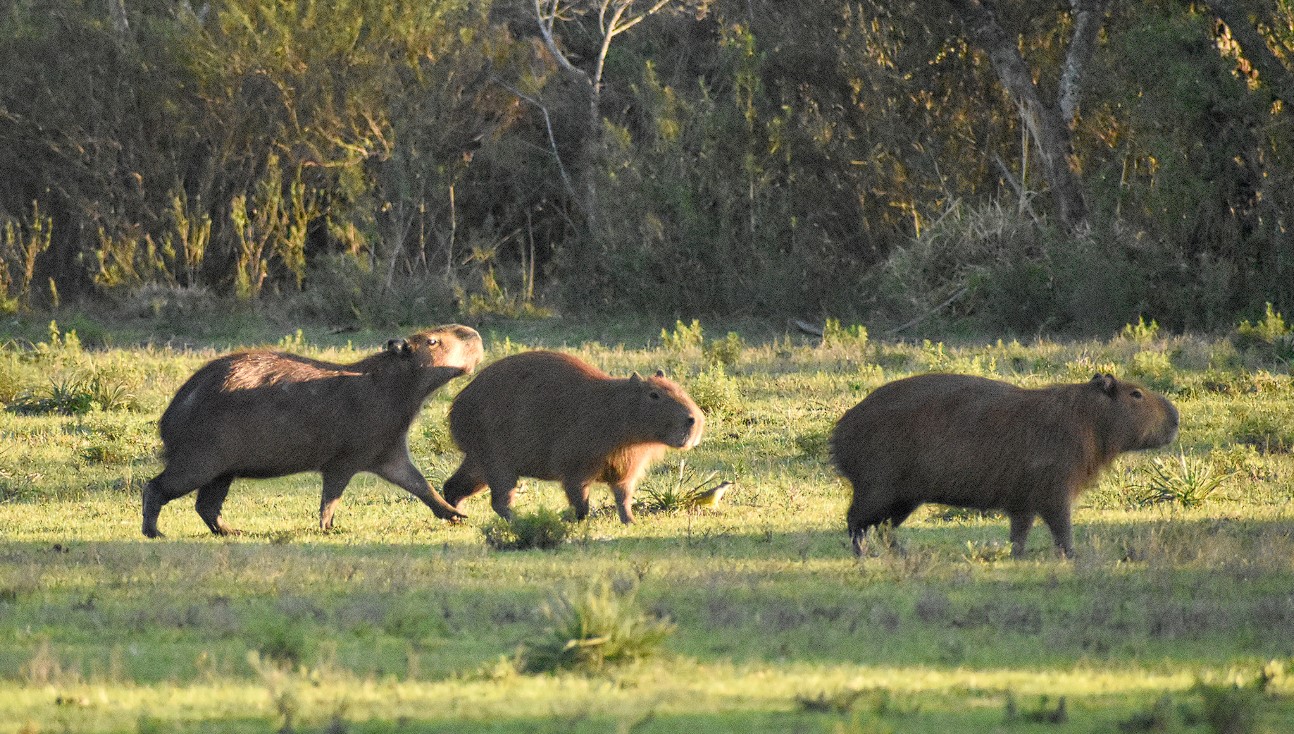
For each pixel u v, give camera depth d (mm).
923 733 17547
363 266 121812
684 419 38781
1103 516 41156
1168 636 24281
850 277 120312
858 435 33906
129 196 132375
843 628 24766
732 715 18391
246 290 127188
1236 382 65750
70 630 24859
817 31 126812
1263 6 99750
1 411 65562
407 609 26344
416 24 133375
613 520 41906
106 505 47156
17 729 17812
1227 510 42594
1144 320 98375
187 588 28844
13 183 135000
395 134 131875
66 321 117062
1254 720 17688
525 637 24000
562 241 148875
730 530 39125
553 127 146625
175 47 129250
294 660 22109
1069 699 19500
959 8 108812
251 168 132625
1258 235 98750
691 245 120688
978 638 23953
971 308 106375
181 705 19297
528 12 146125
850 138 123250
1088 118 115938
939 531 39094
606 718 18031
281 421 39531
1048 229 105688
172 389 72312
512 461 40469
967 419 32875
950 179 121812
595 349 94750
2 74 129750
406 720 18094
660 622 23859
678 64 141500
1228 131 99438
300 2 129875
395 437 41281
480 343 42656
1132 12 108375
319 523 41875
